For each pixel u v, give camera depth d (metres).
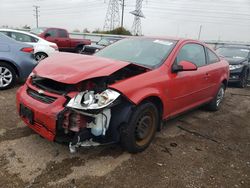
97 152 3.68
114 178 3.16
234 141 4.62
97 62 3.61
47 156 3.48
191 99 4.89
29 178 3.03
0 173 3.07
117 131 3.44
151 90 3.70
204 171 3.52
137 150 3.71
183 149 4.07
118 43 4.97
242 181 3.40
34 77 3.71
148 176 3.27
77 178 3.10
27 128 4.22
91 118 3.18
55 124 3.11
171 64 4.23
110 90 3.29
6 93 6.11
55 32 16.14
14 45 6.48
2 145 3.67
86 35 28.22
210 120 5.60
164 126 4.92
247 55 10.84
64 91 3.28
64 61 3.69
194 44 5.10
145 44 4.66
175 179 3.28
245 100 7.86
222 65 6.09
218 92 6.09
